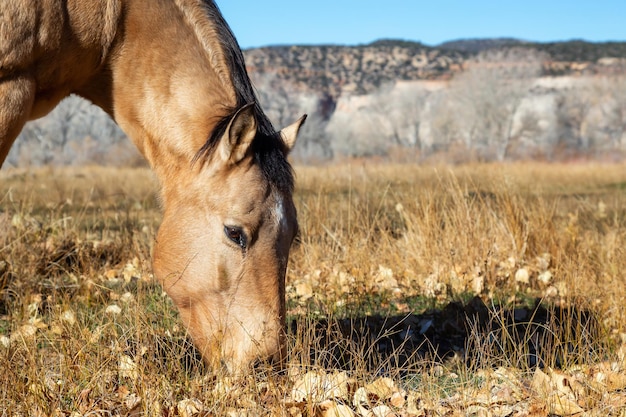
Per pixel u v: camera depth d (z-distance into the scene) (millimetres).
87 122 45594
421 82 102625
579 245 6832
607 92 70812
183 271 3502
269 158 3402
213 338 3430
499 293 5820
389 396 3469
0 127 3428
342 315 5121
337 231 7207
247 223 3332
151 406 3191
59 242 6520
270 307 3336
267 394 3279
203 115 3627
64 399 3396
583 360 4129
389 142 63969
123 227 8141
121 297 5141
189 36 3758
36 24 3449
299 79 107125
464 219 6754
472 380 3729
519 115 69062
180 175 3648
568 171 23125
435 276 5984
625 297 5074
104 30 3691
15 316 4699
